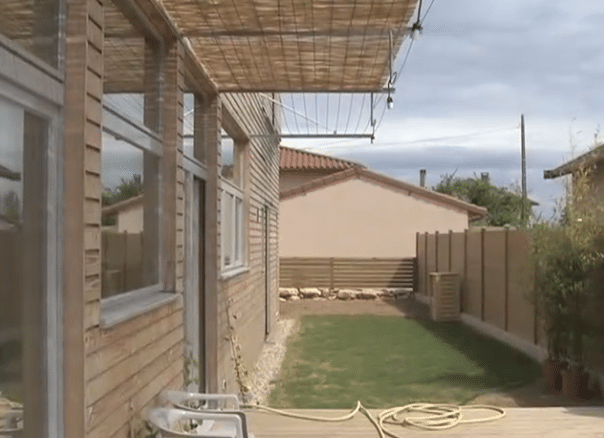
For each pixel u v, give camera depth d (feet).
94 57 9.22
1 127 7.20
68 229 8.64
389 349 37.19
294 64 17.98
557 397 25.16
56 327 8.50
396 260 66.74
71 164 8.67
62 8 8.73
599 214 25.17
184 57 16.06
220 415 11.80
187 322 17.69
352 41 16.17
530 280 29.01
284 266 67.41
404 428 17.11
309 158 87.20
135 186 12.30
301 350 36.81
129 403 10.87
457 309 49.16
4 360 7.22
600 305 24.35
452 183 141.38
